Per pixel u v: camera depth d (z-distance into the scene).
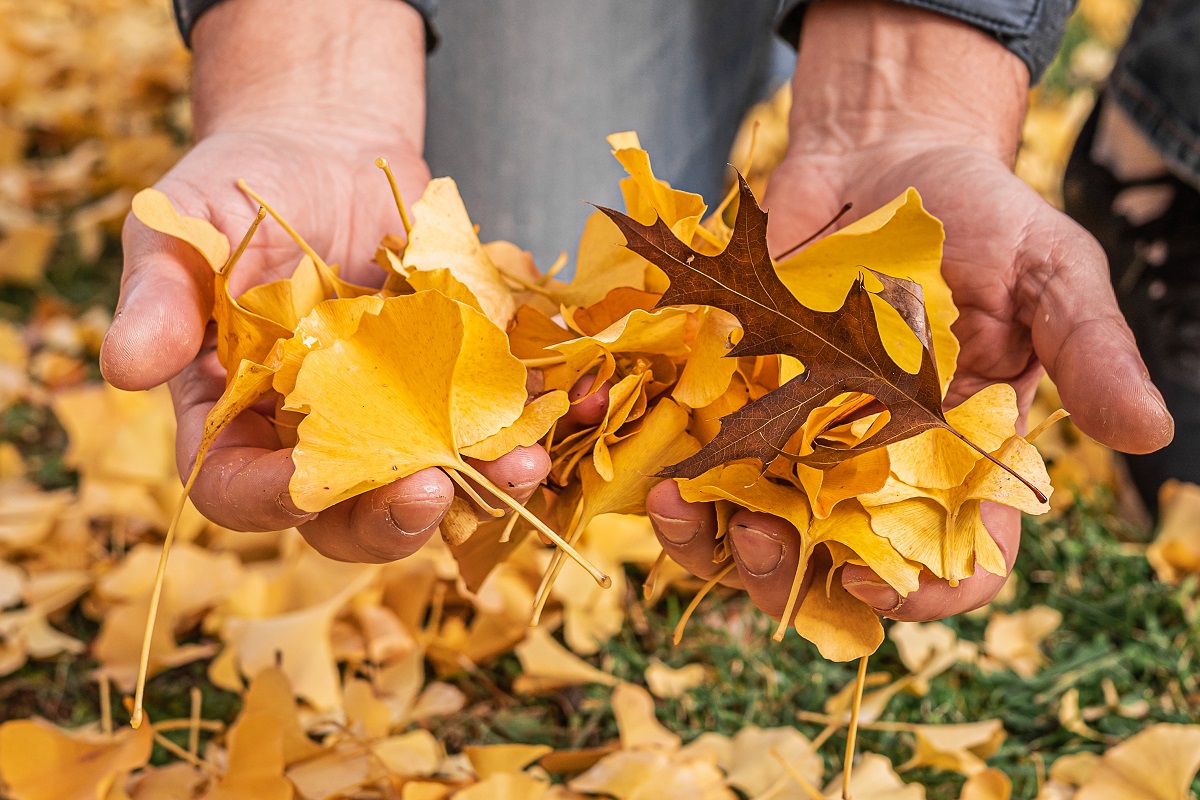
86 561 0.70
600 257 0.51
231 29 0.63
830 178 0.61
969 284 0.53
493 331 0.44
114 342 0.48
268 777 0.55
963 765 0.58
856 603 0.47
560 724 0.63
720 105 0.87
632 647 0.67
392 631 0.64
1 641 0.65
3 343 0.89
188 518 0.70
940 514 0.46
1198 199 0.76
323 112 0.62
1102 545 0.71
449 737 0.62
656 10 0.78
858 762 0.61
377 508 0.45
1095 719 0.64
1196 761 0.56
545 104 0.78
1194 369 0.75
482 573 0.52
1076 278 0.51
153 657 0.62
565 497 0.49
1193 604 0.69
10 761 0.54
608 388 0.48
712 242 0.50
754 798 0.58
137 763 0.54
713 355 0.46
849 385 0.45
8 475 0.78
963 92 0.61
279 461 0.46
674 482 0.47
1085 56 1.46
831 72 0.62
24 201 1.12
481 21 0.76
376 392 0.44
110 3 1.62
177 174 0.54
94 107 1.29
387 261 0.52
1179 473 0.75
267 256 0.55
